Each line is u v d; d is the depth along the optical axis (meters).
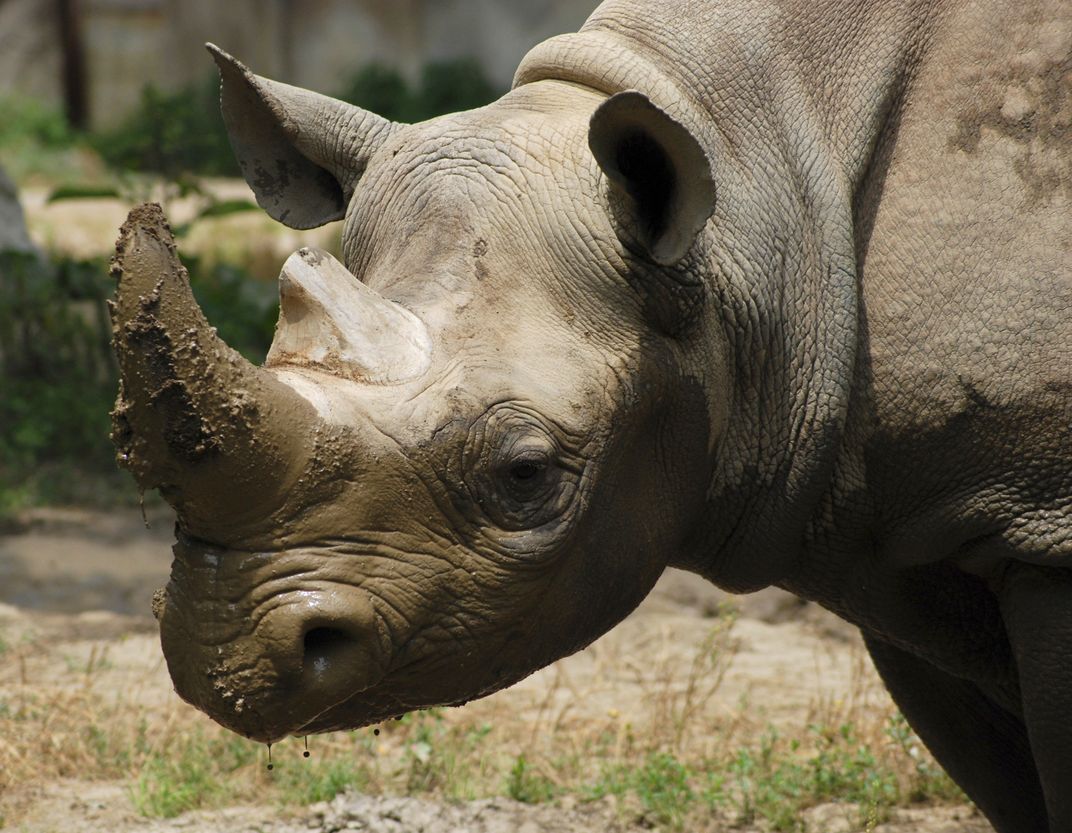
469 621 9.47
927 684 13.23
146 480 8.58
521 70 11.27
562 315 9.88
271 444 8.68
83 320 34.56
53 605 23.28
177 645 8.94
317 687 8.98
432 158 10.29
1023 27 11.17
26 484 29.59
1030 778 13.27
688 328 10.34
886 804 15.70
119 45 88.19
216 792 16.14
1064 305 10.66
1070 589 10.99
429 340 9.42
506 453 9.39
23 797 16.09
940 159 11.10
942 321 10.85
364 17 89.06
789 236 10.89
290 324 9.30
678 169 9.66
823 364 10.91
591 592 10.18
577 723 18.22
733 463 11.07
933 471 11.05
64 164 76.81
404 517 9.13
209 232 51.81
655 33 11.12
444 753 16.75
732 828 15.38
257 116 11.27
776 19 11.27
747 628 22.53
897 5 11.41
